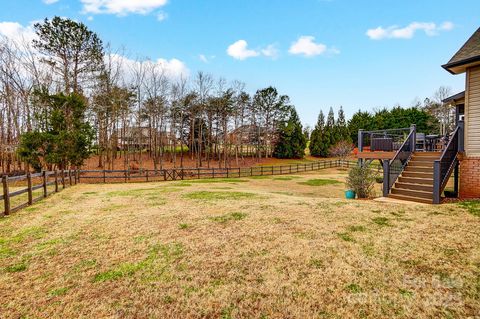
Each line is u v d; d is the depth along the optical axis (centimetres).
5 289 314
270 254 397
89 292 305
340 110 5628
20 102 2125
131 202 846
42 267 371
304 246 422
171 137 3375
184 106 3462
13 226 569
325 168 3195
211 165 3538
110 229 541
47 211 718
